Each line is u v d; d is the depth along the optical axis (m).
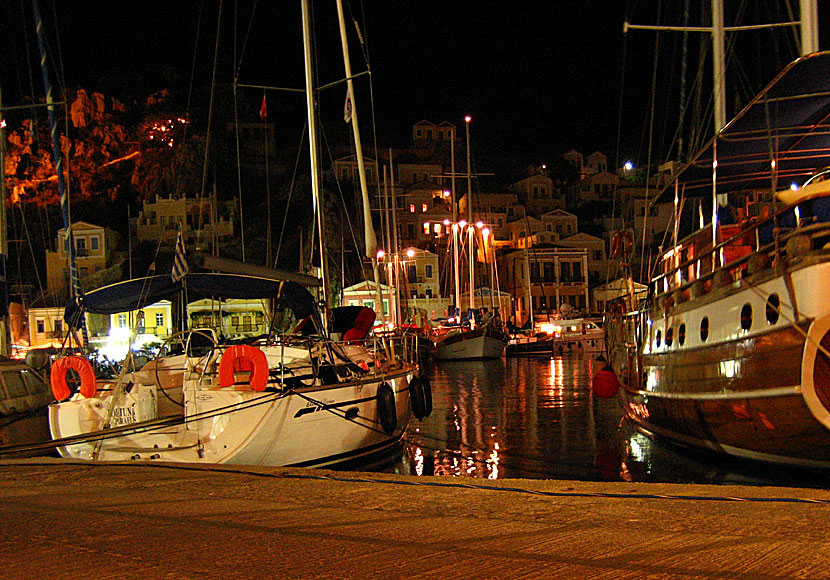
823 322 8.62
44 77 22.78
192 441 11.40
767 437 9.95
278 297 13.70
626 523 4.61
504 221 86.81
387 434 13.91
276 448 11.26
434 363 50.16
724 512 4.98
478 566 3.44
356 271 69.31
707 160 12.68
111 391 12.68
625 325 17.61
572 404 24.03
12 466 9.04
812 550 3.70
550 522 4.67
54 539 4.22
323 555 3.70
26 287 56.53
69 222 22.41
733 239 10.73
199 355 13.37
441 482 6.83
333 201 71.12
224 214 70.94
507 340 55.62
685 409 12.44
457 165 95.69
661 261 16.56
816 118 10.68
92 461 9.12
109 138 90.06
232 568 3.45
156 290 13.12
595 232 88.06
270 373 11.93
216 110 89.94
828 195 8.75
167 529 4.48
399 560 3.57
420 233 80.44
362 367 15.43
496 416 21.42
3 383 16.95
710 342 11.22
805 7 14.00
